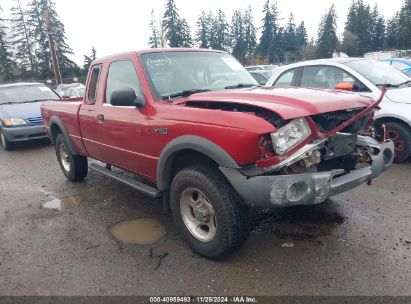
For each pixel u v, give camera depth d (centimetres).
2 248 388
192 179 327
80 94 1484
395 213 412
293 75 658
